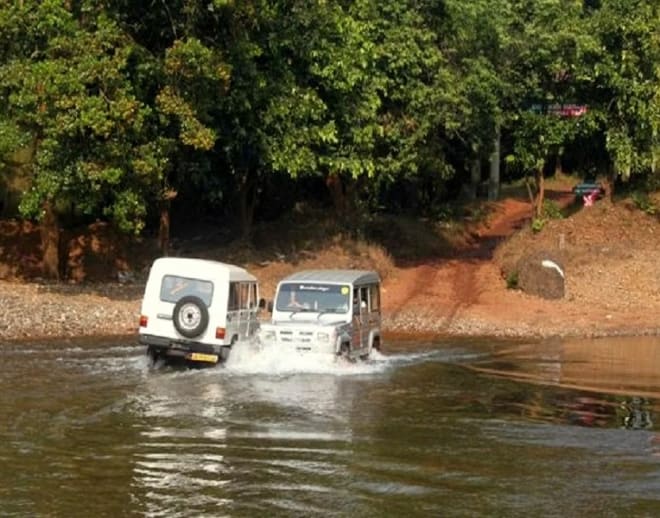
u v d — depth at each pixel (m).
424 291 31.64
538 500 10.89
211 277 19.67
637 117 33.34
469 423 14.84
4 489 11.12
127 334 25.23
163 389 17.33
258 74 30.19
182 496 10.90
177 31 29.23
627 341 24.98
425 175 39.66
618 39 33.12
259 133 31.06
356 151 32.34
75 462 12.28
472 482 11.58
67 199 29.11
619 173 35.78
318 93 32.12
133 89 27.52
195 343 19.50
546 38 32.97
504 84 33.22
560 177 53.66
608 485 11.48
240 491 11.10
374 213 40.22
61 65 25.69
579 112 33.91
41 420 14.68
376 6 32.44
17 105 25.83
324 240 34.59
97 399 16.34
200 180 33.44
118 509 10.41
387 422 14.84
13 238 33.81
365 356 21.22
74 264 32.91
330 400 16.55
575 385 18.30
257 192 36.72
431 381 18.64
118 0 28.12
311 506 10.60
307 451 12.95
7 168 33.28
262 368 19.59
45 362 20.30
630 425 14.80
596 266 31.27
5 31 26.28
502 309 29.20
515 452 13.03
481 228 44.47
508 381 18.72
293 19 31.23
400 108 33.22
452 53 33.50
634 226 34.03
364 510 10.48
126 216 28.38
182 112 27.45
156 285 19.81
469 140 35.72
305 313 20.38
